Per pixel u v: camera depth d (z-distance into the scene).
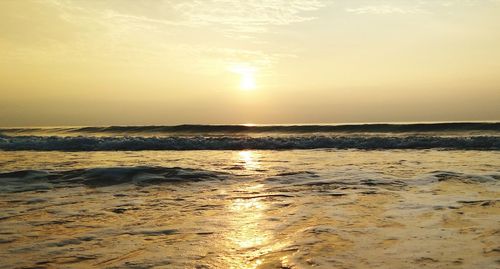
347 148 11.72
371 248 2.99
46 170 7.08
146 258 2.86
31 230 3.61
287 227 3.62
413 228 3.49
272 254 2.93
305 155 10.09
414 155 9.55
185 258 2.86
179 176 6.43
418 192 5.05
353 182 5.84
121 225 3.76
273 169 7.37
